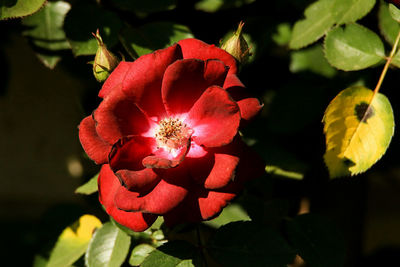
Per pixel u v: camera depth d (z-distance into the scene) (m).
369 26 0.56
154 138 0.51
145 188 0.48
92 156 0.49
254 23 0.57
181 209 0.49
